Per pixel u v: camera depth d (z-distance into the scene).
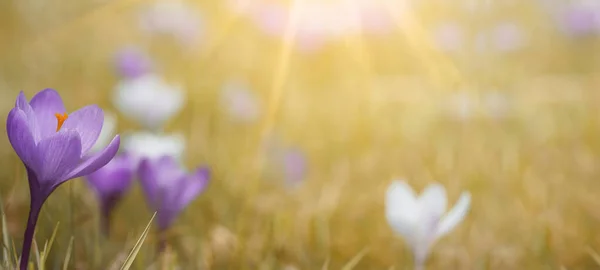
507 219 3.08
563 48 7.18
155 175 2.18
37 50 6.89
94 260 2.20
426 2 7.33
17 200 2.88
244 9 7.30
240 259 2.44
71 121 1.48
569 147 4.52
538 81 6.46
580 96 5.73
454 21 7.31
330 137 4.89
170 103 3.58
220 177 3.54
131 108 3.54
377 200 3.36
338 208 3.26
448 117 5.29
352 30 6.93
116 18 8.06
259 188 3.62
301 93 6.30
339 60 6.85
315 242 2.64
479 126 5.13
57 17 7.94
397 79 6.71
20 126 1.36
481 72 6.39
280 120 5.34
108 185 2.33
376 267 2.71
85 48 7.22
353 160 4.29
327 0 6.84
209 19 7.52
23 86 5.59
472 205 3.31
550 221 2.84
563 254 2.70
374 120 5.27
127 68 5.35
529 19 8.05
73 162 1.41
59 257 2.03
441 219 2.02
